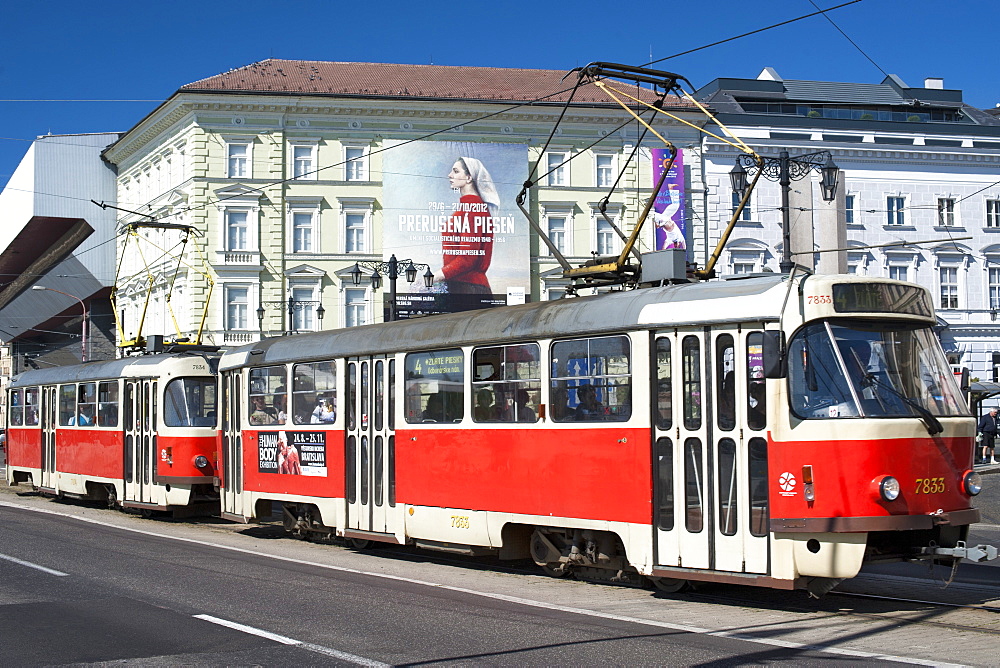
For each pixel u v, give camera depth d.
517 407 12.73
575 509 11.89
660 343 11.16
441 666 8.09
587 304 12.09
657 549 11.01
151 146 52.69
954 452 10.37
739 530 10.39
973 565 14.17
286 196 48.75
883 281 10.59
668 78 15.27
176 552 15.46
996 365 50.38
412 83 51.44
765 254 48.78
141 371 20.70
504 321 13.02
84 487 22.89
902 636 9.22
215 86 48.16
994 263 50.78
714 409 10.66
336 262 49.06
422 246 48.72
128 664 8.21
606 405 11.62
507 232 49.41
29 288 62.91
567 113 50.16
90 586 12.12
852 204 49.25
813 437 9.97
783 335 10.20
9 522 19.98
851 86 55.62
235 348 18.62
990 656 8.36
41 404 25.48
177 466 19.72
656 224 48.59
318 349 16.05
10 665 8.21
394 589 11.91
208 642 8.98
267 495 17.14
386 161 48.72
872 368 10.27
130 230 25.66
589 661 8.23
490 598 11.27
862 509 9.79
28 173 56.72
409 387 14.38
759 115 48.84
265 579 12.70
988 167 50.75
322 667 8.07
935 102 54.62
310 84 49.44
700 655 8.41
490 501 13.01
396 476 14.47
